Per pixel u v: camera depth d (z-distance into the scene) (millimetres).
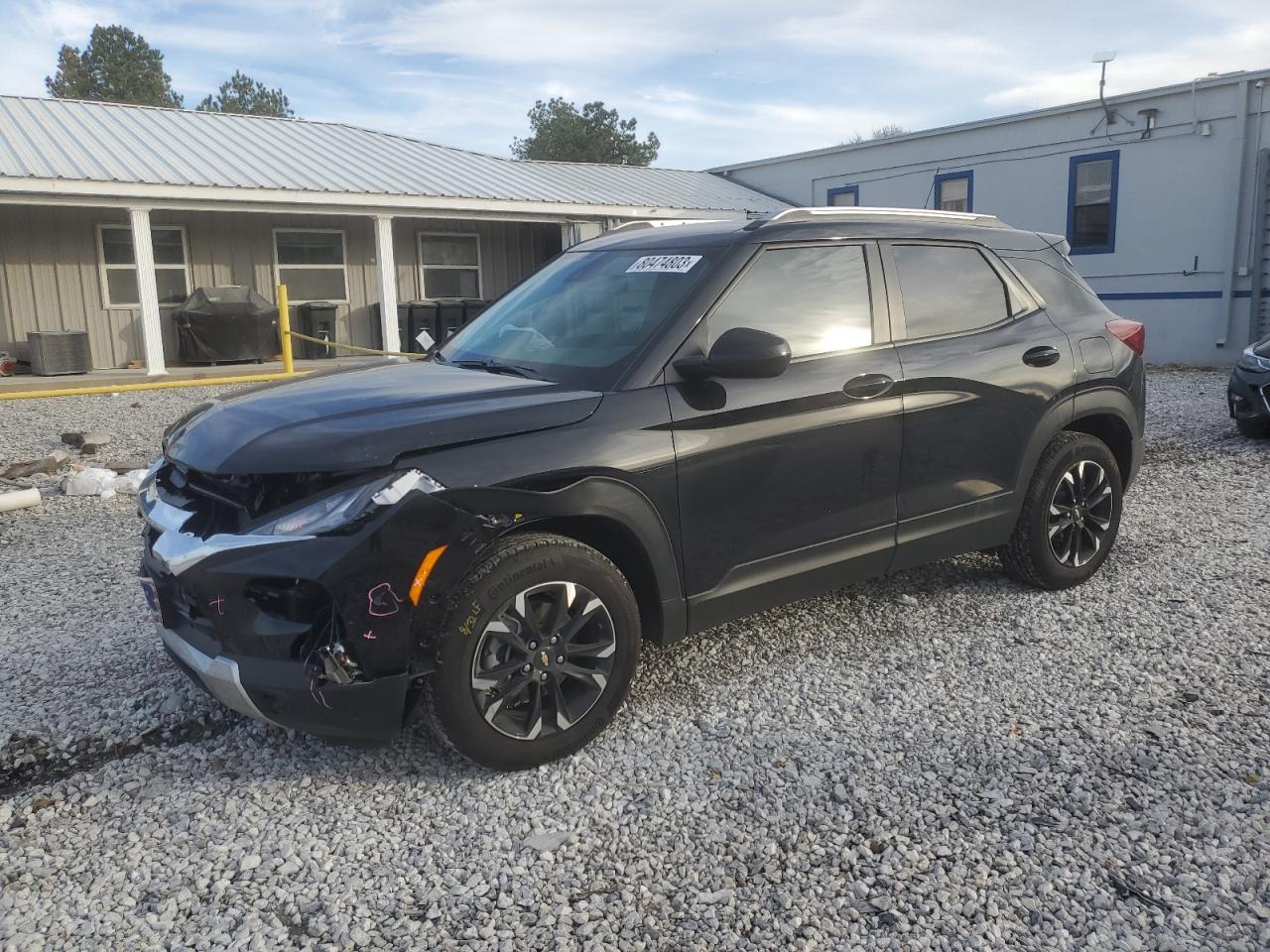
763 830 2893
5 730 3551
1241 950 2359
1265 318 15711
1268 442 8891
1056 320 4660
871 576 4094
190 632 3188
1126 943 2393
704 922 2510
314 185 15398
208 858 2805
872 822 2916
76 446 9336
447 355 4145
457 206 16734
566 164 22422
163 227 16125
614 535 3395
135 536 6148
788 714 3600
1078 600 4707
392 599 2895
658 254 3979
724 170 24203
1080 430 4922
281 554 2867
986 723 3514
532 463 3084
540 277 4461
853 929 2471
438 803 3061
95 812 3037
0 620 4668
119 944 2453
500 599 3037
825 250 3955
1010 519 4488
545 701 3221
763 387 3602
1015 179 18438
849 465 3848
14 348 15086
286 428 3070
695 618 3559
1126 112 16734
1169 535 5832
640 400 3354
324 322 17516
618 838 2869
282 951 2426
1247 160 15484
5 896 2637
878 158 20719
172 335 16422
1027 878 2646
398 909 2576
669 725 3535
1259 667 3920
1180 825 2859
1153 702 3643
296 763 3314
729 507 3549
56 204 13469
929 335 4172
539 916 2541
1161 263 16703
